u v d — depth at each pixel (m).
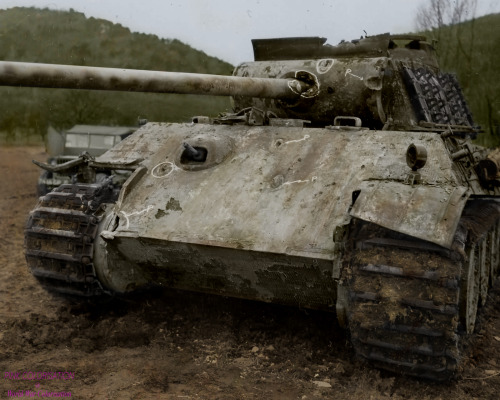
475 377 5.56
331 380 5.38
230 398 4.93
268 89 6.92
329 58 8.03
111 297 7.11
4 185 17.92
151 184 6.44
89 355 5.83
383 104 7.53
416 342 4.89
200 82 6.04
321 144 6.31
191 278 6.41
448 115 8.10
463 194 4.95
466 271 5.56
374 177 5.61
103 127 16.55
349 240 5.11
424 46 8.95
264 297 6.25
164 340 6.24
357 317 4.96
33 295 8.00
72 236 6.33
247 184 6.05
